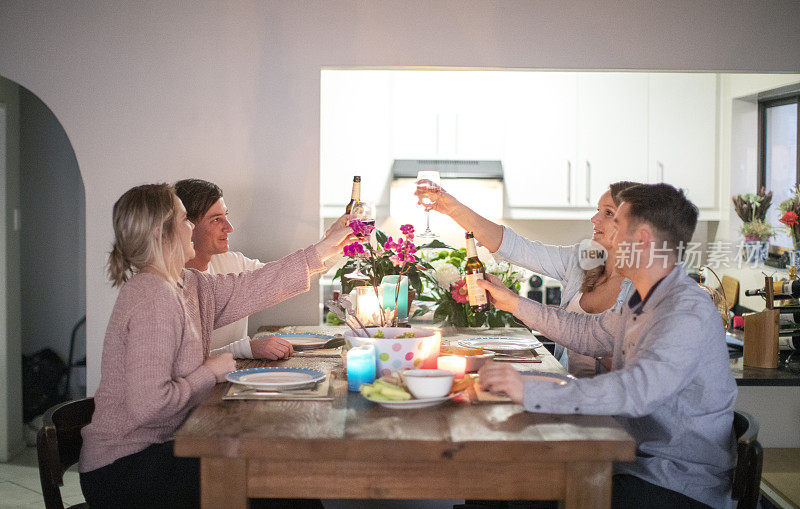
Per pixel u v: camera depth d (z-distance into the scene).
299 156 3.28
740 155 4.48
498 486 1.59
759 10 3.24
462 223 3.01
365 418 1.68
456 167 4.55
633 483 1.86
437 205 3.02
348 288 3.10
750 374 2.71
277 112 3.27
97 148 3.25
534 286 4.60
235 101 3.26
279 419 1.67
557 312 2.38
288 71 3.26
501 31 3.24
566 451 1.53
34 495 3.54
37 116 4.94
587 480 1.57
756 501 1.75
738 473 1.75
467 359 2.12
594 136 4.59
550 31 3.24
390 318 2.36
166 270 2.02
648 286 1.94
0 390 4.00
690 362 1.75
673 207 1.90
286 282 2.44
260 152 3.27
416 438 1.54
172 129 3.26
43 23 3.21
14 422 4.11
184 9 3.23
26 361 4.80
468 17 3.24
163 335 1.88
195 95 3.25
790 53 3.25
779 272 3.92
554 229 4.98
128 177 3.26
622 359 2.07
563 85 4.57
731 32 3.25
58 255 4.99
